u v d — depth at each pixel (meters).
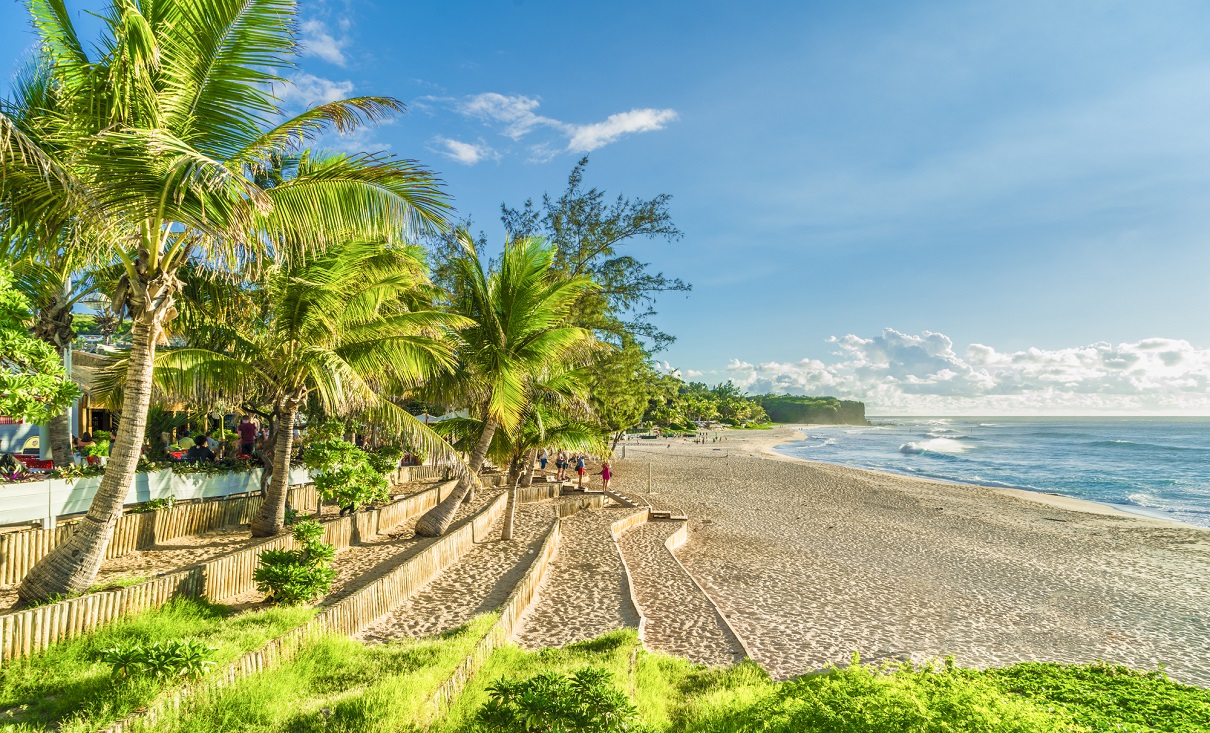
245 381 13.02
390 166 9.46
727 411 189.25
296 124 9.10
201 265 10.00
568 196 26.78
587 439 19.12
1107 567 20.72
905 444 111.25
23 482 10.27
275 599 10.16
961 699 5.78
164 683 5.93
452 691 6.86
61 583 8.02
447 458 15.05
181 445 20.42
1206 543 24.77
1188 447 96.06
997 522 28.84
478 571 14.84
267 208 7.47
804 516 28.80
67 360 13.44
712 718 6.68
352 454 16.08
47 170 6.50
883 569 19.33
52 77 8.36
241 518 14.95
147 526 12.27
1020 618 15.07
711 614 13.37
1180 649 13.37
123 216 7.75
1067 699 6.88
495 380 16.83
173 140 7.07
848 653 12.18
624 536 21.88
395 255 14.79
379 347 13.81
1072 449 94.25
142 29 7.19
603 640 9.87
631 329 27.30
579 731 5.39
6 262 8.62
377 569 13.31
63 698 5.85
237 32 8.44
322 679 7.18
